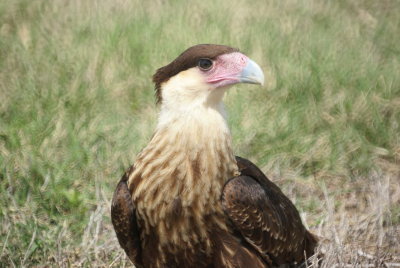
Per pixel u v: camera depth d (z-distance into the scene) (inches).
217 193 292.5
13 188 413.7
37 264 362.9
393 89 552.7
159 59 576.4
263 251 305.3
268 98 534.0
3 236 373.7
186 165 289.0
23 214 390.3
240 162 323.9
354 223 406.6
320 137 487.5
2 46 620.7
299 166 465.1
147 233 298.2
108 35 615.8
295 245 325.4
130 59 582.2
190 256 297.4
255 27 638.5
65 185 419.8
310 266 321.4
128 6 689.6
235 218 292.5
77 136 462.3
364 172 469.1
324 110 521.7
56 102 510.3
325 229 393.1
